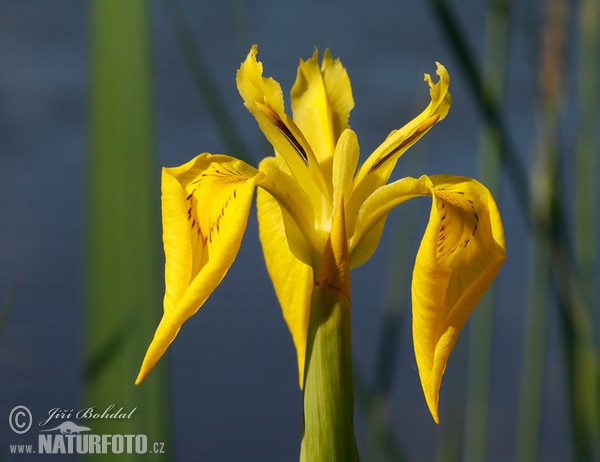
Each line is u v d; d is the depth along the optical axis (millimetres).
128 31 688
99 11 689
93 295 687
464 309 664
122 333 687
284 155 682
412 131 682
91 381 686
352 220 678
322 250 676
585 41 831
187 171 665
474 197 675
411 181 671
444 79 683
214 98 764
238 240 649
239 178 669
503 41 805
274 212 697
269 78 685
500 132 796
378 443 795
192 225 659
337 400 664
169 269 652
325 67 707
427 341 655
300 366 696
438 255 665
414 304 657
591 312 826
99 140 687
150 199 688
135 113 688
